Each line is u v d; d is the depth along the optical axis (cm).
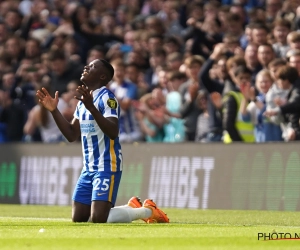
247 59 4269
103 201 2625
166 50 5119
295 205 3541
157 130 4500
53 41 5922
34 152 4459
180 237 2053
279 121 3734
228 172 3772
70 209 3834
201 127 4269
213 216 3219
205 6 5562
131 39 5578
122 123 4628
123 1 6656
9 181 4531
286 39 4388
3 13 7069
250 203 3688
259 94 4125
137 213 2688
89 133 2667
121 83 4706
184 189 3912
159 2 6269
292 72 3700
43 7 6719
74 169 4278
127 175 4134
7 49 5856
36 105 5084
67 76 5091
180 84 4459
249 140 3934
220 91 4244
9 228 2370
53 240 1955
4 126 5150
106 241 1934
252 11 5188
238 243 1925
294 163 3562
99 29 5966
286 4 4956
